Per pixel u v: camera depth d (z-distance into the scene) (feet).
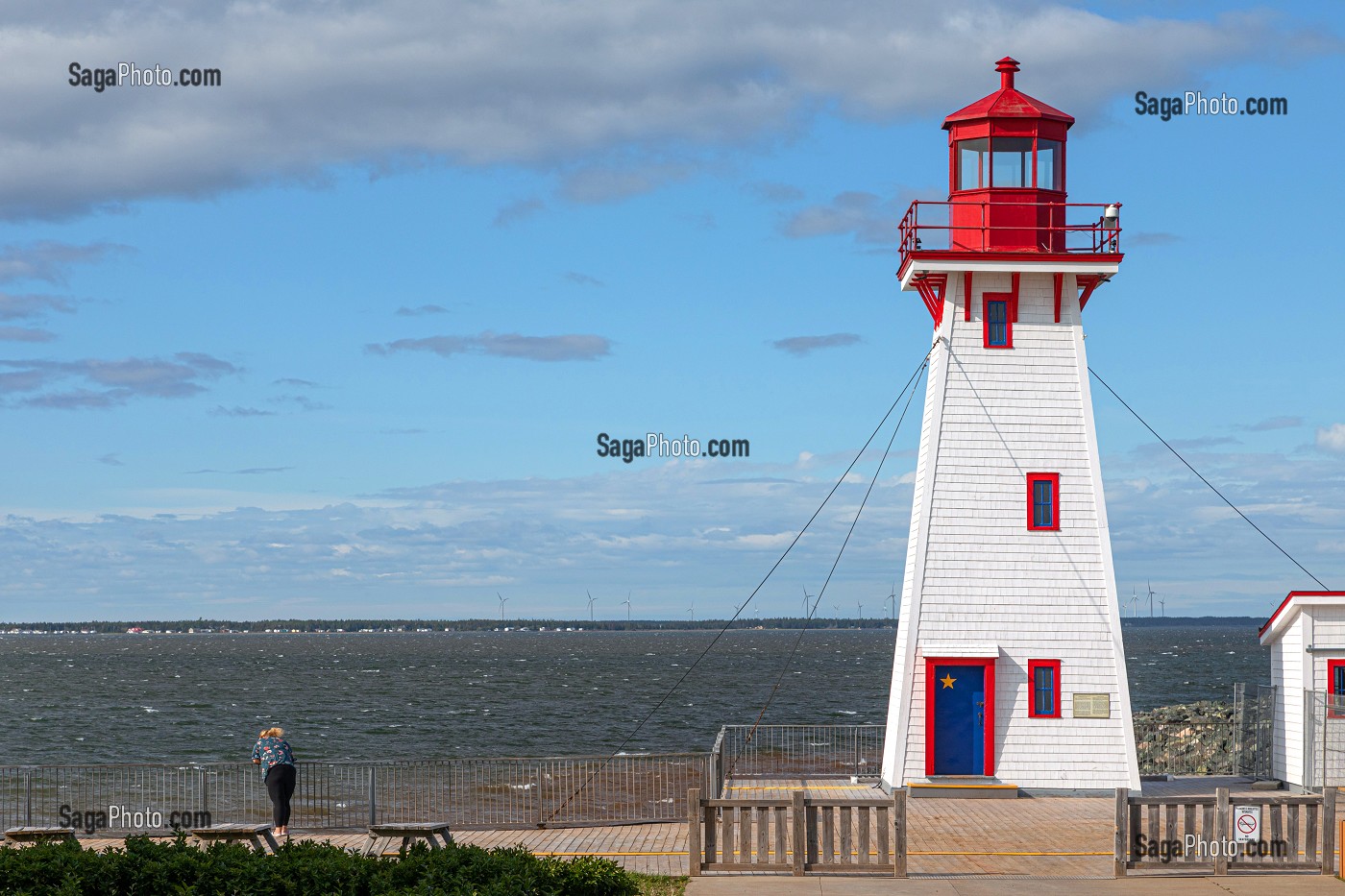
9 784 148.36
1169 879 82.23
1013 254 126.41
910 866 87.40
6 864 71.46
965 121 130.62
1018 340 128.67
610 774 165.58
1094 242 128.16
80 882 70.18
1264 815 91.20
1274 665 136.46
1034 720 125.08
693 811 83.76
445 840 85.71
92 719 345.72
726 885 80.07
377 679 565.53
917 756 125.08
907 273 130.21
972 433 127.65
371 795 104.99
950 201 131.54
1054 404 128.06
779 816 83.87
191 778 163.12
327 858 74.74
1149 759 212.02
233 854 74.90
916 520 129.29
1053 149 130.21
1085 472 127.44
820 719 332.39
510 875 72.13
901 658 127.65
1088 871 85.92
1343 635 128.88
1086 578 126.41
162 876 71.41
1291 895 77.00
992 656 124.88
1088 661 125.59
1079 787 124.06
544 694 444.96
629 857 90.89
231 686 510.99
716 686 493.77
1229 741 205.05
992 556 126.52
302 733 304.91
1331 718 125.49
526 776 166.20
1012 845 96.07
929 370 132.57
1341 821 81.92
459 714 355.77
